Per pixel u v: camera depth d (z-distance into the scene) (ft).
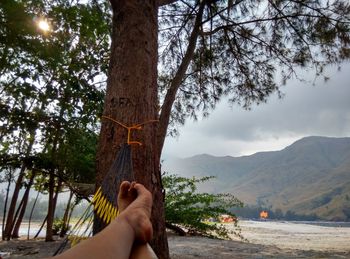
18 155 36.40
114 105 11.61
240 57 29.99
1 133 35.37
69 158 36.86
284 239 48.49
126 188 4.42
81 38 33.32
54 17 26.40
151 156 11.53
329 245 37.01
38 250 26.20
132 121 11.38
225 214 44.50
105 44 36.01
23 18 22.53
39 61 29.81
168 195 42.01
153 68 12.50
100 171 11.12
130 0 12.61
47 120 35.86
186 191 43.65
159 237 11.51
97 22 29.27
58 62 28.25
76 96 35.68
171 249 26.84
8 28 22.89
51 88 34.40
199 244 31.07
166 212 40.70
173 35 30.78
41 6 25.93
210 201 43.24
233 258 23.16
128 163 6.56
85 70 36.01
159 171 11.89
